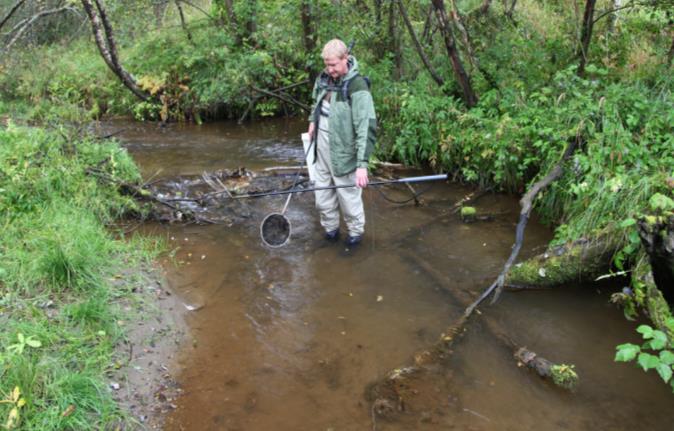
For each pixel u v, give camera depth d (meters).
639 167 4.31
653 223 3.18
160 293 4.06
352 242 4.93
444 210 5.70
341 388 3.22
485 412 3.04
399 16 8.11
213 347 3.56
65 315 3.42
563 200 4.93
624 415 2.99
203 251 4.80
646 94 5.69
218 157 7.59
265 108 10.05
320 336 3.70
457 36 7.69
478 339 3.64
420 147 6.84
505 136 5.69
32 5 12.66
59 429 2.64
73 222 4.51
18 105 9.75
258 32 10.05
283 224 4.73
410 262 4.65
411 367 3.38
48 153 5.34
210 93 9.62
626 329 3.71
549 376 3.24
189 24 11.07
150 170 6.91
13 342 3.04
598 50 6.70
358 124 4.32
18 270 3.73
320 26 9.12
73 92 10.09
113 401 2.93
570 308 3.95
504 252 4.77
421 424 2.95
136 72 10.53
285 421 2.97
